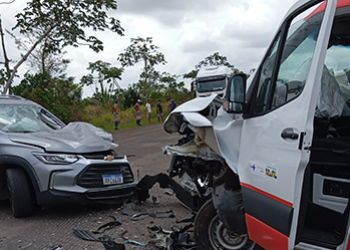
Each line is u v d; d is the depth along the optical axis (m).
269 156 3.16
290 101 3.04
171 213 5.93
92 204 6.20
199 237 4.16
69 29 15.28
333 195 3.25
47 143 5.91
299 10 3.21
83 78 34.34
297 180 2.85
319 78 2.82
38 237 5.05
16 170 5.79
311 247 2.96
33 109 7.26
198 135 4.19
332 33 3.44
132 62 43.72
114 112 23.31
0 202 6.83
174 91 43.72
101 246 4.71
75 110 22.08
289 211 2.89
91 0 15.23
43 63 19.94
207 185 4.56
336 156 3.23
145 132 20.58
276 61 3.35
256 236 3.35
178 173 5.30
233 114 3.73
